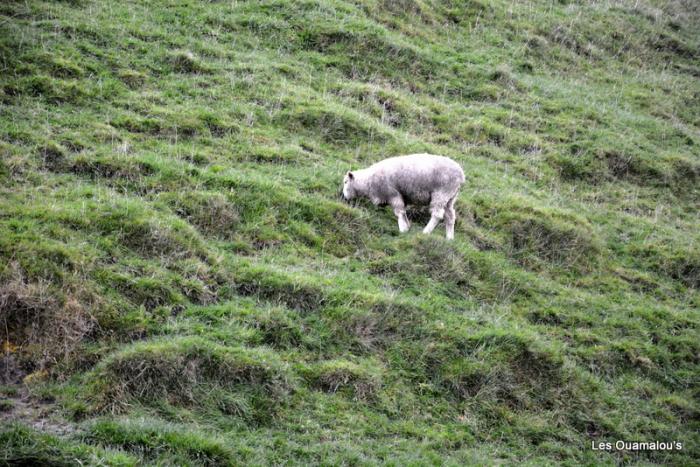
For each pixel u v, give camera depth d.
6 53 19.20
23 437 9.95
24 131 16.55
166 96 19.86
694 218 22.05
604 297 17.12
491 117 23.73
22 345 11.70
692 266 18.95
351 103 21.91
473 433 12.72
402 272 15.62
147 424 10.67
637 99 28.50
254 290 14.04
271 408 11.84
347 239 16.31
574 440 13.17
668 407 14.57
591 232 18.94
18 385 11.26
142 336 12.44
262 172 17.62
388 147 20.00
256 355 12.33
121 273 13.20
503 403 13.39
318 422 11.88
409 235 16.56
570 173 22.34
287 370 12.38
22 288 11.99
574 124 24.50
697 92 30.67
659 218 21.42
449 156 20.75
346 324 13.67
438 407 12.92
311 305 13.96
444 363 13.61
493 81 25.84
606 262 18.58
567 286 17.30
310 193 17.30
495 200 18.97
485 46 28.41
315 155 18.98
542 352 14.16
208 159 17.55
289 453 11.06
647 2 38.16
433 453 11.76
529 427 13.06
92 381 11.32
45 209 13.98
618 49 32.47
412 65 25.06
